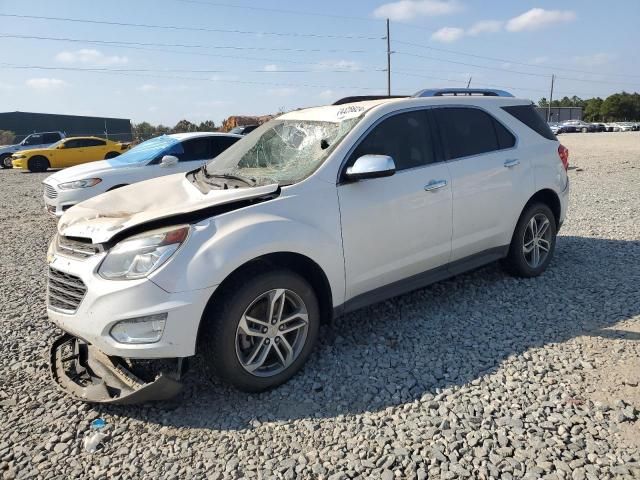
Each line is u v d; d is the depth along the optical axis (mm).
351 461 2705
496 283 5137
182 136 9859
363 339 4082
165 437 2986
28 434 3053
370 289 3934
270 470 2672
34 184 17703
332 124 4055
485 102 4902
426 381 3430
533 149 5094
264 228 3262
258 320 3301
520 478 2525
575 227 7449
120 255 3078
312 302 3525
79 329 3170
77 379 3500
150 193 4082
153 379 3283
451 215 4328
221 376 3238
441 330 4180
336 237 3605
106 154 24703
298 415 3137
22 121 60219
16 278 6039
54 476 2705
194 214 3201
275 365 3445
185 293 3000
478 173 4523
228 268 3096
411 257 4113
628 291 4789
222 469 2703
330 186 3633
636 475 2498
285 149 4074
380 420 3035
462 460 2668
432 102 4449
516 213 4902
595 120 104125
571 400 3117
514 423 2926
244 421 3105
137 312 2977
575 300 4656
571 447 2711
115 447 2924
